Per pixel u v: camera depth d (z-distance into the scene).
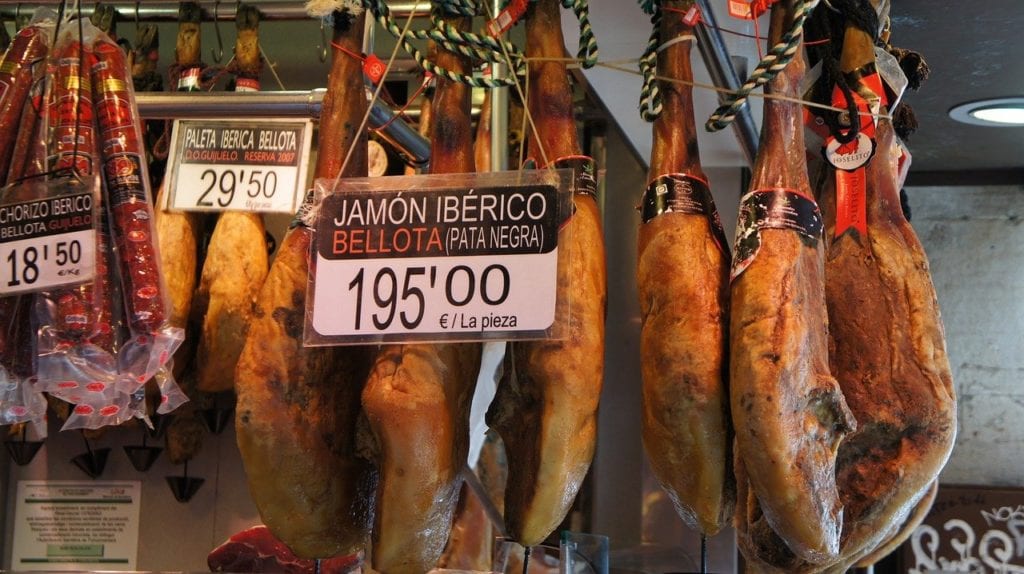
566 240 1.29
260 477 1.38
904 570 2.87
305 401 1.39
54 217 1.62
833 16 1.58
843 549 1.45
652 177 1.40
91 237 1.60
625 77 2.13
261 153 2.26
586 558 2.07
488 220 1.32
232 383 2.39
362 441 1.45
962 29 2.11
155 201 2.49
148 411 2.52
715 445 1.31
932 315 1.48
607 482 3.09
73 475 2.82
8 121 1.67
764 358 1.24
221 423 2.67
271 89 2.99
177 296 2.27
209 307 2.31
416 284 1.32
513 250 1.30
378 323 1.32
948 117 2.62
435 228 1.33
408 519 1.31
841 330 1.49
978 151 2.89
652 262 1.36
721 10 1.84
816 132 1.56
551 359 1.29
